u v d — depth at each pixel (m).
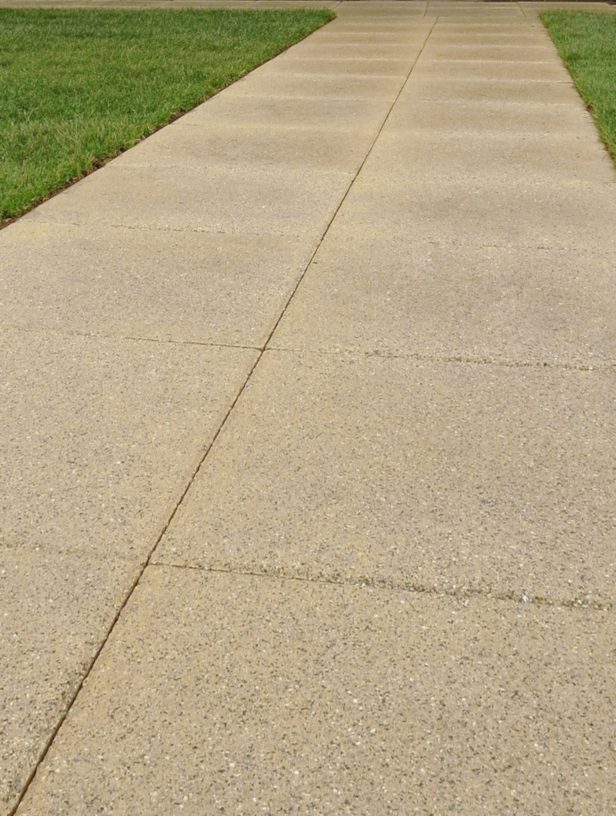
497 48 13.68
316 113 9.42
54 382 4.21
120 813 2.26
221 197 6.76
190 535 3.21
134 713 2.53
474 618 2.85
